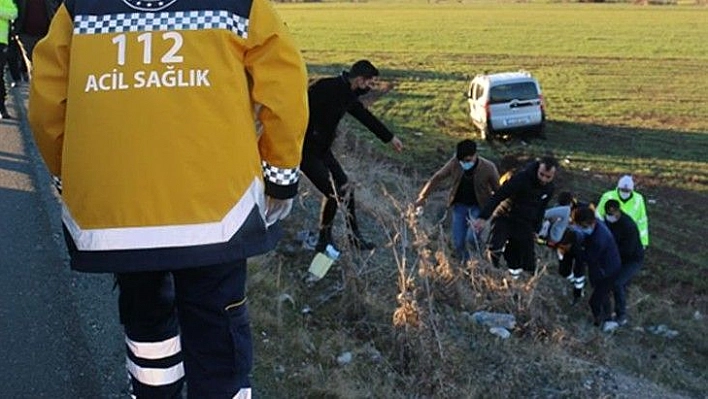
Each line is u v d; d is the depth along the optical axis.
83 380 3.84
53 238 5.60
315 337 5.18
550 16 63.25
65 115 2.37
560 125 26.50
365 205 8.32
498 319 6.54
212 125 2.25
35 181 6.91
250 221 2.32
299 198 7.97
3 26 9.10
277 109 2.35
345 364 4.90
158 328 2.66
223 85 2.26
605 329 10.19
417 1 83.69
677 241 16.12
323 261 6.12
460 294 6.80
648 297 12.40
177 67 2.25
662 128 26.34
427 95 30.75
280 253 6.62
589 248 10.21
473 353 5.84
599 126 26.48
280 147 2.43
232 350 2.49
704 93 32.25
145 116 2.23
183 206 2.24
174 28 2.28
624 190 12.16
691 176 20.98
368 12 67.38
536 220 8.81
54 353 4.05
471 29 53.81
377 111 27.66
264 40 2.32
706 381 8.88
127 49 2.27
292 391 4.34
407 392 4.93
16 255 5.24
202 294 2.45
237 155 2.28
